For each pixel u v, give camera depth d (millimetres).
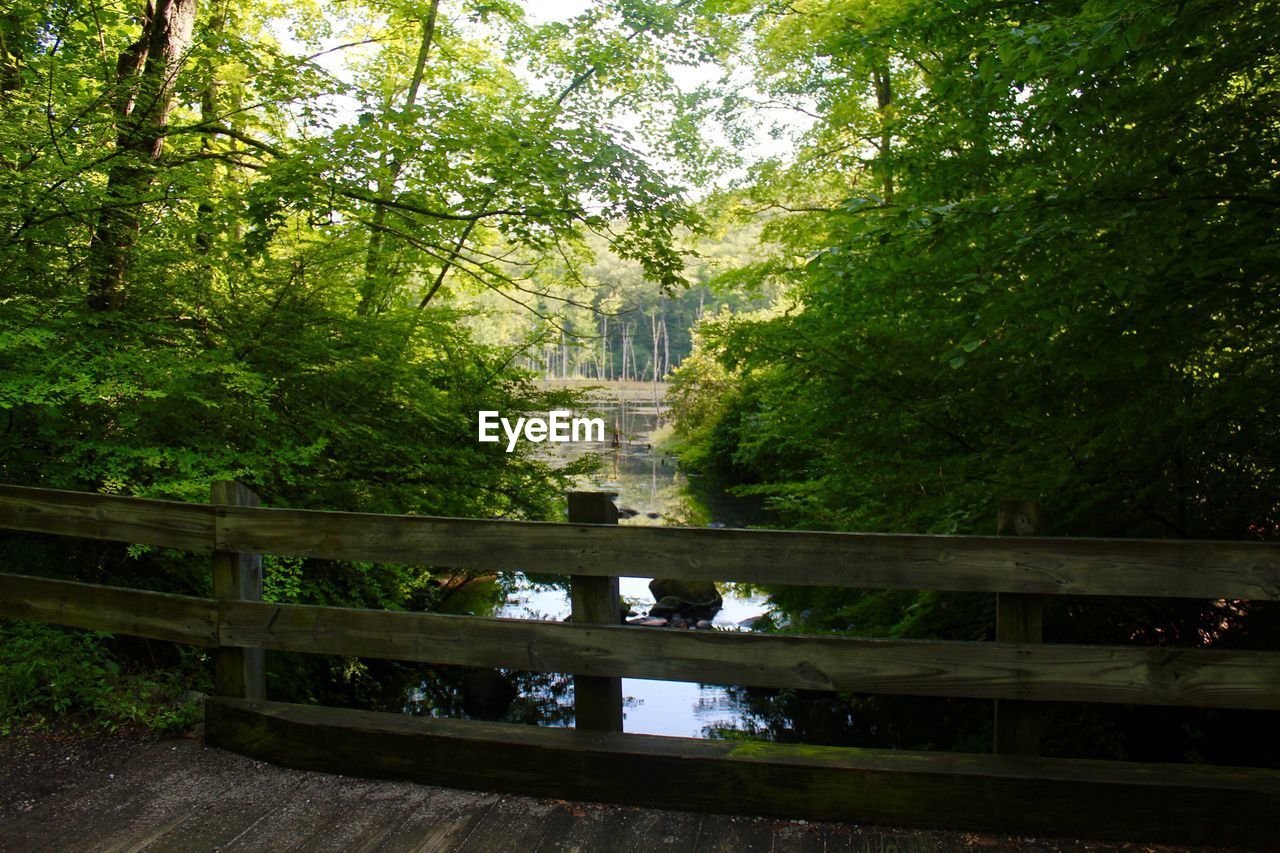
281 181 5824
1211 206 3486
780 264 10695
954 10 4590
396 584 7246
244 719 3096
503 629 2881
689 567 2744
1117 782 2461
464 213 7148
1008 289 3908
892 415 5594
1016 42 3756
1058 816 2492
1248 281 3408
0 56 5285
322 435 5984
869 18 8180
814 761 2623
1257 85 3795
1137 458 3977
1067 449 4117
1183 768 2545
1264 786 2416
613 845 2486
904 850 2449
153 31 6074
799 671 2658
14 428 4656
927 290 5043
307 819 2652
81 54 6094
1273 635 4141
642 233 6727
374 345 6465
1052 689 2525
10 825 2625
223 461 4898
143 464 4906
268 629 3125
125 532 3293
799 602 9484
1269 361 3621
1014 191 4402
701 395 26547
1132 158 4008
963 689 2572
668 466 28438
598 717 2887
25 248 4738
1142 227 3502
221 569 3199
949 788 2541
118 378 4410
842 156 11273
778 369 6973
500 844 2496
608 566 2812
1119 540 2465
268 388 5113
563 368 63125
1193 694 2455
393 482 6805
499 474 7727
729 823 2611
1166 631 4523
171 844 2512
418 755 2877
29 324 4363
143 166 5078
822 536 2645
